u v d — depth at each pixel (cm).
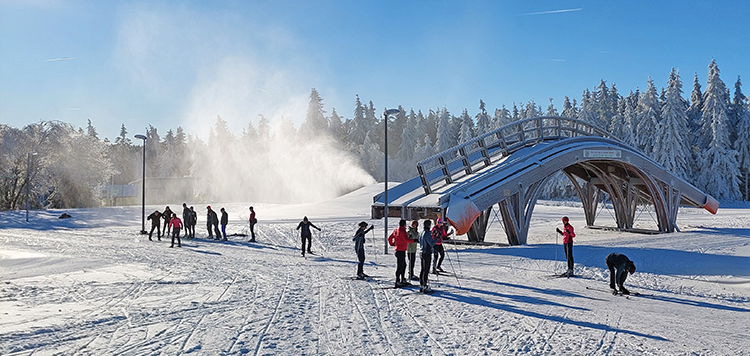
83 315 861
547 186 7756
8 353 622
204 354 635
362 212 4781
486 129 9725
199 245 2408
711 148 6638
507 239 2556
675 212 3070
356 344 695
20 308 905
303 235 2011
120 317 852
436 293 1134
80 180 5959
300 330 775
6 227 3788
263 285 1234
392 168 9706
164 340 702
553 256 1878
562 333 762
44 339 695
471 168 2503
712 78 6862
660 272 1516
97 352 638
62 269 1484
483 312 920
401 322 836
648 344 704
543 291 1177
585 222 3966
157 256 1892
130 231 3441
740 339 741
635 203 3338
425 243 1142
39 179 5619
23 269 1481
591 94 8694
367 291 1155
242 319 848
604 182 3328
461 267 1633
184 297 1055
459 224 2008
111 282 1244
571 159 2545
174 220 2295
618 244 2248
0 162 5450
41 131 5756
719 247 2119
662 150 6569
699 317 904
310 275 1428
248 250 2189
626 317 890
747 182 6925
